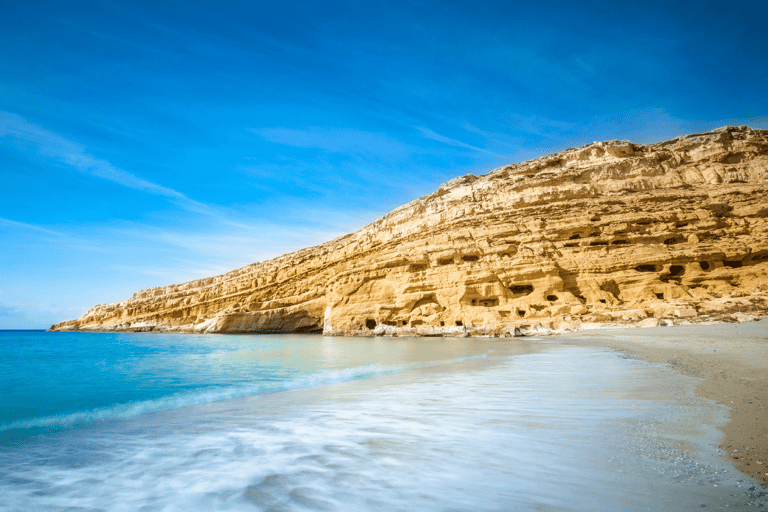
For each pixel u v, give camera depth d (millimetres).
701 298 27969
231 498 3434
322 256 58125
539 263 34875
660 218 34375
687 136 40625
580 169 40656
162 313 71188
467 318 35625
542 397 7328
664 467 3658
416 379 10625
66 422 6820
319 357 19141
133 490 3721
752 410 5238
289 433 5477
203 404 8305
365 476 3809
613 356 13430
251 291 62281
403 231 48438
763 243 29969
